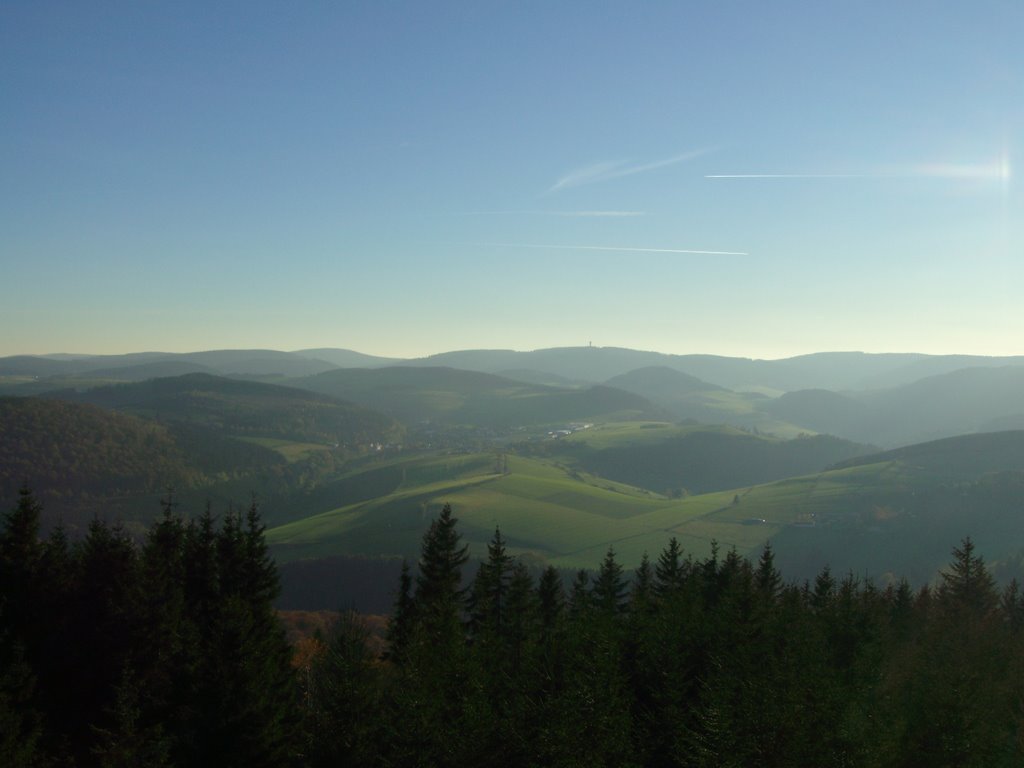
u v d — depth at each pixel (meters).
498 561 47.66
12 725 26.20
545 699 28.80
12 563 37.28
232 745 27.31
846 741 25.91
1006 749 28.75
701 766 25.52
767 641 33.66
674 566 56.75
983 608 55.38
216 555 45.25
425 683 29.48
